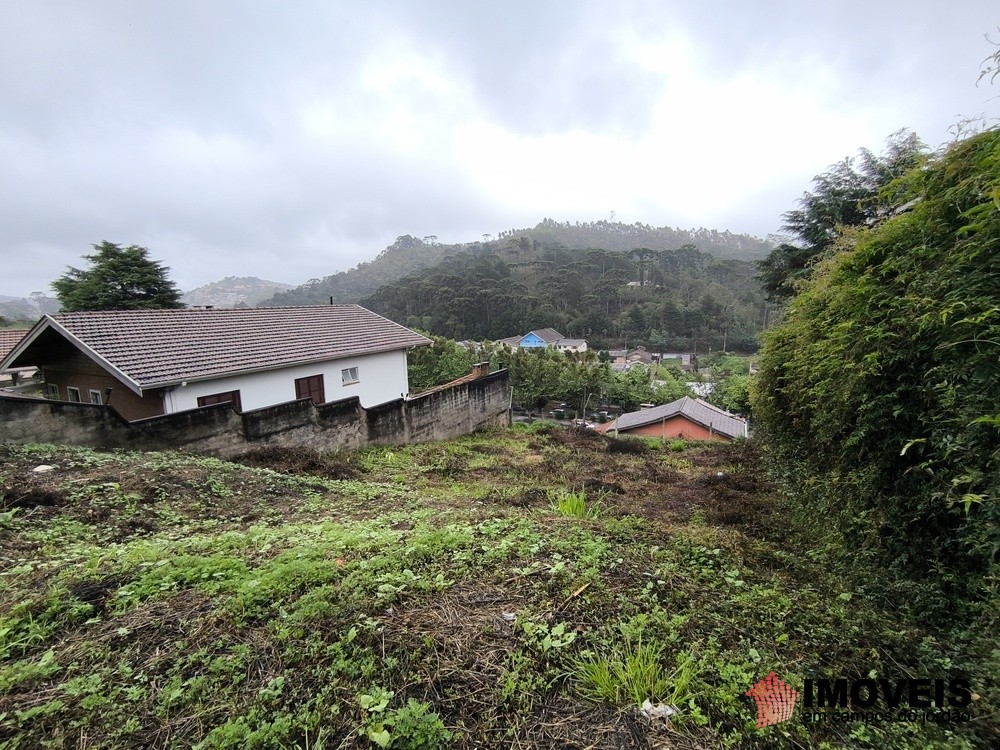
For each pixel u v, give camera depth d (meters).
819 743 1.57
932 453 2.25
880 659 2.01
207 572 2.54
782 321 6.51
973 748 1.53
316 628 2.04
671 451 11.24
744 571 2.93
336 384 11.19
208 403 8.37
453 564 2.74
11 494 3.46
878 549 2.69
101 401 8.86
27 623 2.03
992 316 1.83
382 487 5.64
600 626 2.16
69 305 19.86
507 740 1.52
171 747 1.46
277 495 4.75
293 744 1.47
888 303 2.52
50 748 1.44
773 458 6.63
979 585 2.04
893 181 2.47
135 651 1.90
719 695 1.74
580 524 3.68
